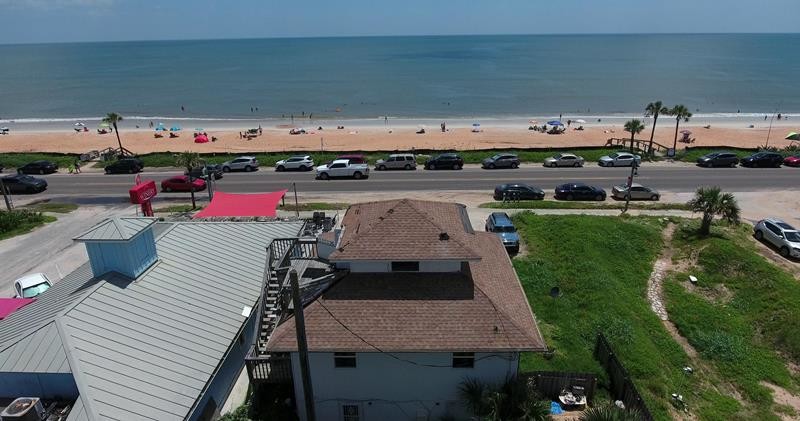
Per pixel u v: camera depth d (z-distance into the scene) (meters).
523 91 166.62
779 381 24.61
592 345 24.80
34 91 184.12
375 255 19.83
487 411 18.00
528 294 29.73
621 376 20.59
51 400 16.98
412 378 19.20
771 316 29.25
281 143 88.25
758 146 82.88
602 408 17.56
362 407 19.83
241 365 22.77
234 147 85.12
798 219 44.56
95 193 54.31
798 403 23.22
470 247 20.36
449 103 147.25
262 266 26.00
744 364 25.81
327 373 19.06
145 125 115.38
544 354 23.42
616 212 45.75
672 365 25.09
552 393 20.73
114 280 20.78
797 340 26.83
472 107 140.75
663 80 189.12
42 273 33.81
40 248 38.62
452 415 19.98
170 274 22.59
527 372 20.36
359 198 51.88
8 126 115.38
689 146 77.31
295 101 153.88
